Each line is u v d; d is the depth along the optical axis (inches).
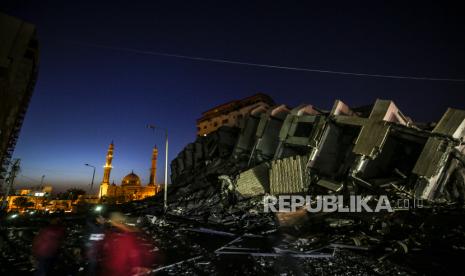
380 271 302.8
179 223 687.7
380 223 480.7
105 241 459.2
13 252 366.3
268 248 403.5
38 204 2859.3
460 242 365.1
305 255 362.6
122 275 283.0
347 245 405.1
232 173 994.7
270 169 828.6
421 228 434.6
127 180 3811.5
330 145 751.1
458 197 554.6
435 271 295.0
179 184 1309.1
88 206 1427.2
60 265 312.8
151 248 410.0
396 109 655.8
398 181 573.6
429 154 544.7
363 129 653.3
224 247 411.8
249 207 747.4
